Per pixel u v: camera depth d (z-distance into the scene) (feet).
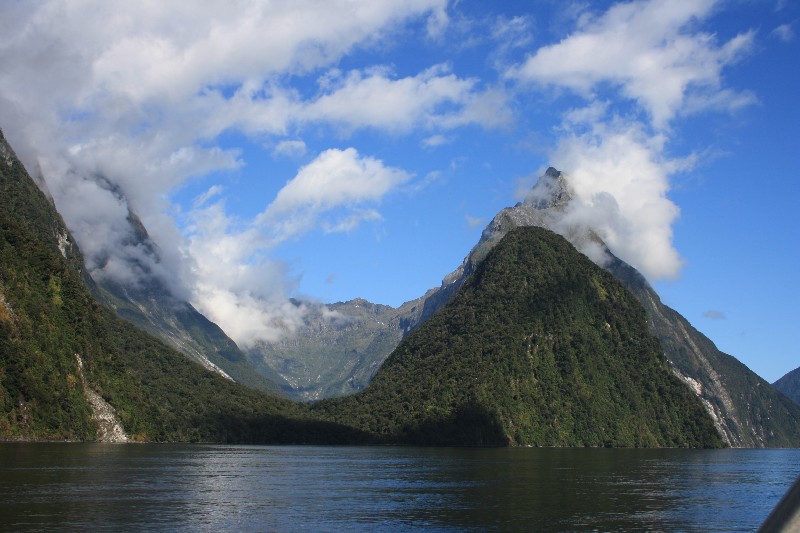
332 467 553.23
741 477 559.79
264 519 289.53
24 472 415.23
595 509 334.65
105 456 576.20
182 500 332.39
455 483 432.66
